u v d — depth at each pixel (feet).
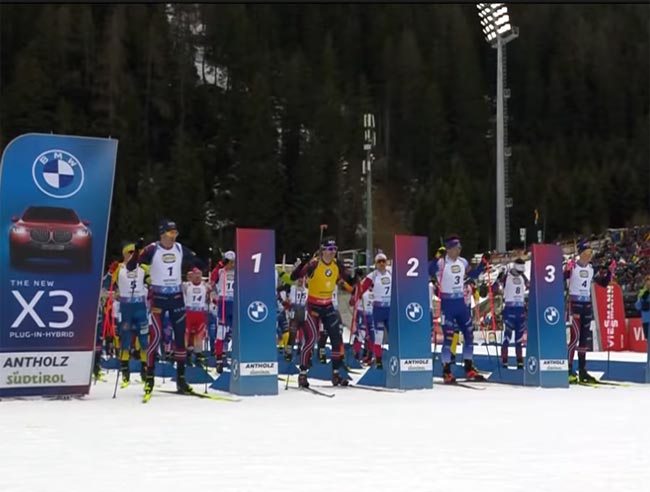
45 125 169.78
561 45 239.50
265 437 19.49
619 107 226.17
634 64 233.96
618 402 28.48
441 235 155.43
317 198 177.06
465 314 37.96
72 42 190.80
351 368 49.08
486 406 26.91
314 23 234.79
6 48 194.70
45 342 28.50
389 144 213.05
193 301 44.52
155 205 157.99
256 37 222.07
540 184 192.03
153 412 24.56
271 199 174.91
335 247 34.17
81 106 186.60
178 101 201.77
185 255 30.89
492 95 233.55
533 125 229.25
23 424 21.54
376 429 21.02
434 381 38.68
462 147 214.07
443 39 229.86
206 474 14.97
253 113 183.11
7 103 171.01
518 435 20.08
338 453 17.30
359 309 50.62
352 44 232.53
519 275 44.62
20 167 28.12
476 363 47.50
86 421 22.25
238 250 31.37
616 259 108.68
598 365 43.65
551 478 14.83
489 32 109.70
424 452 17.49
